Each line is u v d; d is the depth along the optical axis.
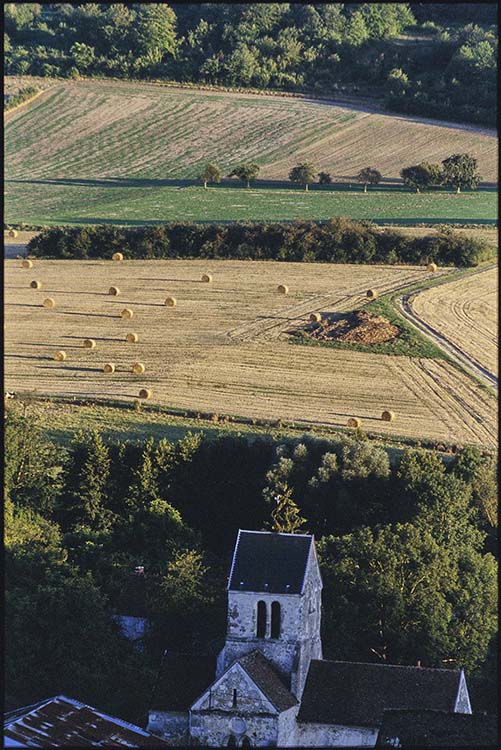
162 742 156.88
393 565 194.12
